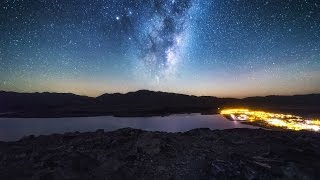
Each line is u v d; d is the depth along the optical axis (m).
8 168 10.42
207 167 10.39
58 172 9.42
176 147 13.37
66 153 12.02
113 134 16.53
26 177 9.41
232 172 9.37
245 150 12.93
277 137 14.85
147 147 12.76
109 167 10.05
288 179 8.81
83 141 14.73
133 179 9.41
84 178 9.20
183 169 10.41
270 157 11.02
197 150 12.89
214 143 14.48
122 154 12.08
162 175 9.89
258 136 16.19
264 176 9.02
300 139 13.96
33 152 12.52
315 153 10.48
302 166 9.42
